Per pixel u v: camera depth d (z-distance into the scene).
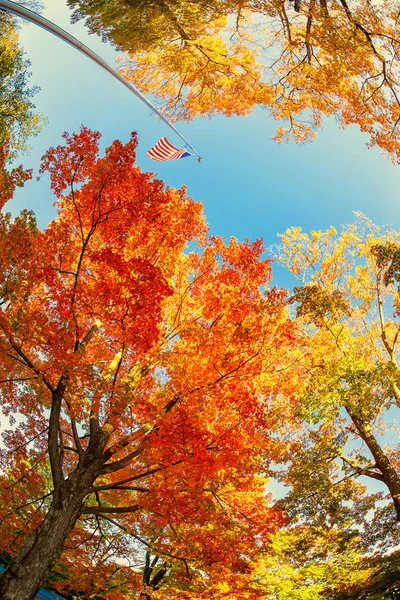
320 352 14.96
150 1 10.73
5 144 10.88
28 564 7.75
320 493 15.26
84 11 10.92
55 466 8.82
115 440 11.66
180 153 14.79
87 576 11.99
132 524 12.49
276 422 13.81
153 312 8.38
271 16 11.24
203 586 11.98
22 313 8.08
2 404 10.43
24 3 10.85
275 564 15.33
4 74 12.02
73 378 8.41
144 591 12.08
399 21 9.29
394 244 14.22
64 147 9.38
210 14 11.38
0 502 10.81
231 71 14.55
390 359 16.28
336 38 9.98
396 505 14.52
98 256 8.43
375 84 10.68
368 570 16.52
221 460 9.05
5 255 7.79
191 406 9.19
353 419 15.86
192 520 9.66
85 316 9.90
